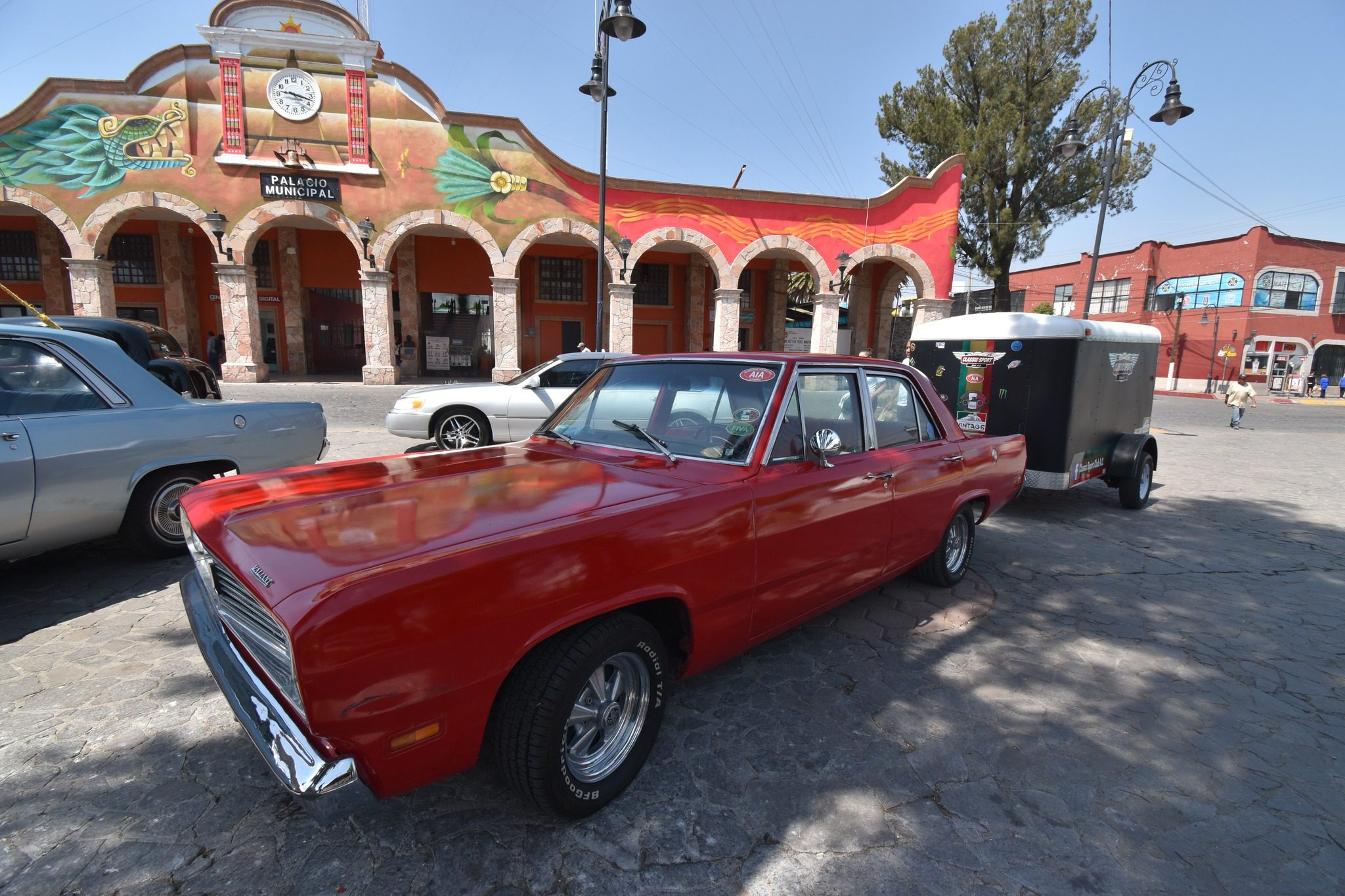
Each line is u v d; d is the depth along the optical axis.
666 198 21.27
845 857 2.14
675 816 2.30
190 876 1.98
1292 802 2.49
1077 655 3.69
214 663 2.18
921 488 3.79
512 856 2.09
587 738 2.29
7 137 17.45
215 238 18.42
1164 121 12.32
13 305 22.47
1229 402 17.53
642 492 2.54
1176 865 2.15
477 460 3.13
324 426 5.38
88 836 2.12
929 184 22.84
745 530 2.66
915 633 3.88
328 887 1.95
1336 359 38.44
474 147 19.78
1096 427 6.73
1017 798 2.46
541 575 2.02
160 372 5.94
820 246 22.48
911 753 2.72
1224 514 7.30
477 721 1.93
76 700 2.89
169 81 17.95
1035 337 6.34
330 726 1.67
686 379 3.34
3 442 3.57
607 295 25.98
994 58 24.36
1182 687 3.36
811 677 3.32
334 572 1.79
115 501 4.09
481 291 24.81
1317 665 3.66
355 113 19.00
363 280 19.48
